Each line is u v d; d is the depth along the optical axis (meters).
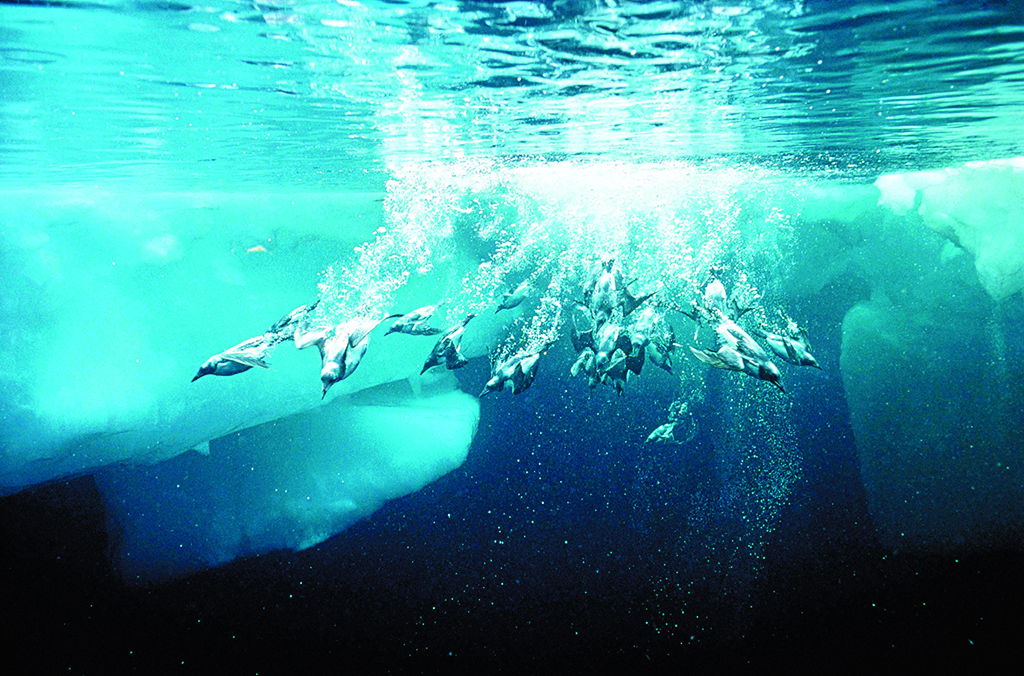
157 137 5.72
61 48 3.41
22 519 9.48
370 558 9.88
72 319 8.23
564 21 3.19
